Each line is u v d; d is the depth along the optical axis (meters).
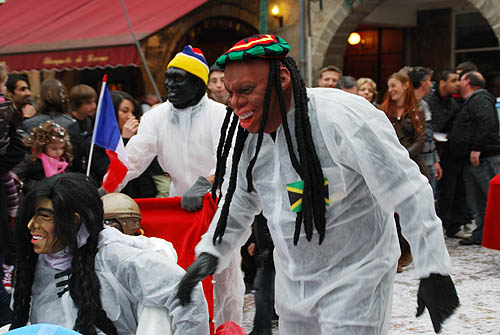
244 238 2.44
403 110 5.63
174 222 3.44
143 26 9.20
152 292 2.17
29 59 9.44
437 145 7.41
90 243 2.21
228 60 2.03
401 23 13.86
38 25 10.37
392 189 2.04
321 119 2.07
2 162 3.75
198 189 3.46
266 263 3.88
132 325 2.25
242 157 2.31
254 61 2.03
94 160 5.00
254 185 2.28
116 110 5.46
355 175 2.12
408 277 5.52
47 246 2.21
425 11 13.96
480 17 13.34
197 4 9.59
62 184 2.17
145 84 13.70
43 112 5.47
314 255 2.18
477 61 13.50
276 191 2.19
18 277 2.28
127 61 8.62
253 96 2.05
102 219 2.23
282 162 2.16
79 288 2.17
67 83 14.23
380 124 2.08
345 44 11.84
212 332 3.35
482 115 6.68
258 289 3.89
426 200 2.05
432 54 13.99
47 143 4.60
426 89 6.53
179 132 3.84
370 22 13.30
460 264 6.01
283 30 12.02
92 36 9.24
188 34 13.34
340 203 2.13
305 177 2.06
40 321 2.29
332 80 6.45
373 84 6.31
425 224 2.02
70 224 2.15
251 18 12.57
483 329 4.20
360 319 2.15
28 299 2.29
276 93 2.08
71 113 6.38
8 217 3.84
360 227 2.16
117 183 3.80
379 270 2.18
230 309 3.76
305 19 11.73
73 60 9.00
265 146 2.19
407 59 14.28
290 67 2.07
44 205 2.17
